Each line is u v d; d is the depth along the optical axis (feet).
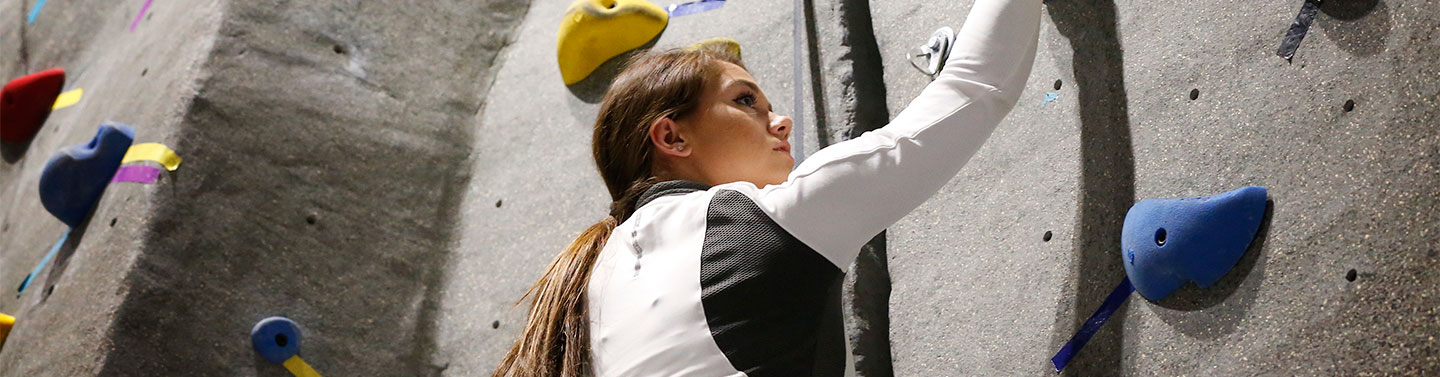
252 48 7.51
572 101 7.43
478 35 8.35
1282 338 4.01
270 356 6.83
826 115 6.07
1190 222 4.24
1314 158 4.13
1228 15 4.58
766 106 4.58
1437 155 3.80
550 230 7.06
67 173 7.47
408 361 7.21
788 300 3.80
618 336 3.95
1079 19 5.15
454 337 7.23
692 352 3.77
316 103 7.54
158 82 7.70
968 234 5.28
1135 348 4.44
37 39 10.74
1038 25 4.45
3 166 9.94
